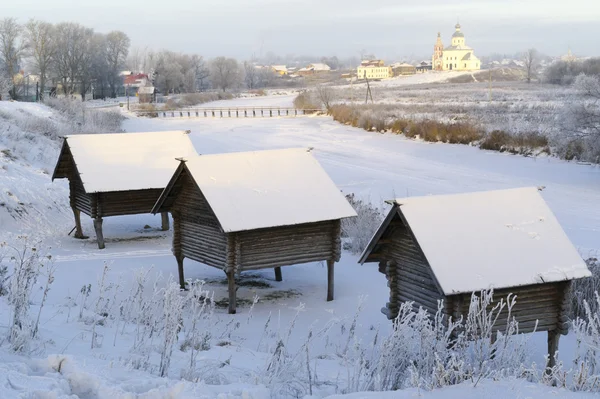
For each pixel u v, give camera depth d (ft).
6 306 37.17
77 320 38.40
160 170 76.33
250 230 54.13
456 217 39.60
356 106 273.95
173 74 514.27
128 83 472.85
